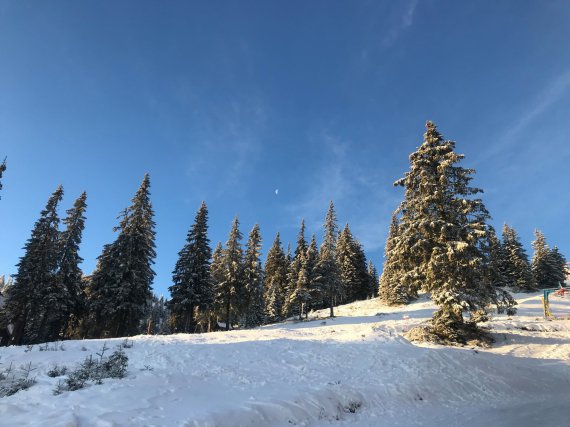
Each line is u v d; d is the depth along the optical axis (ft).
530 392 48.19
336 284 171.32
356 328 90.27
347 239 233.76
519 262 199.00
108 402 30.07
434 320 80.48
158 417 27.84
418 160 85.10
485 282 76.33
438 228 79.25
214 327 175.94
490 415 35.88
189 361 47.80
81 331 139.95
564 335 79.56
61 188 130.52
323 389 38.91
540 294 176.14
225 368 46.11
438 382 45.93
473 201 79.46
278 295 216.54
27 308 114.73
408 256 82.58
